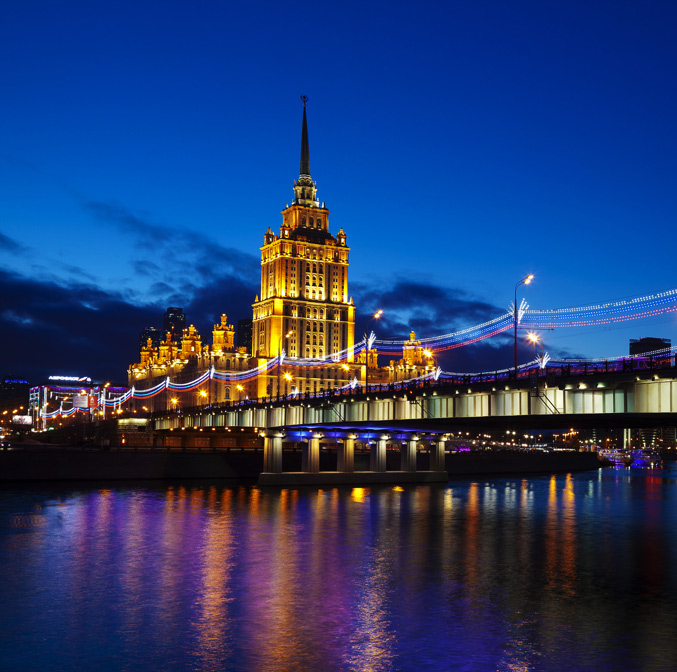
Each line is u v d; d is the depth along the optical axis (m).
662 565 58.19
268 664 34.06
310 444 141.00
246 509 94.25
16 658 34.91
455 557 61.22
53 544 65.94
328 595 47.31
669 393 68.38
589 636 38.38
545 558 61.12
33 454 140.75
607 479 187.75
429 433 149.75
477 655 35.28
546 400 79.38
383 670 33.31
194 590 48.53
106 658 34.91
